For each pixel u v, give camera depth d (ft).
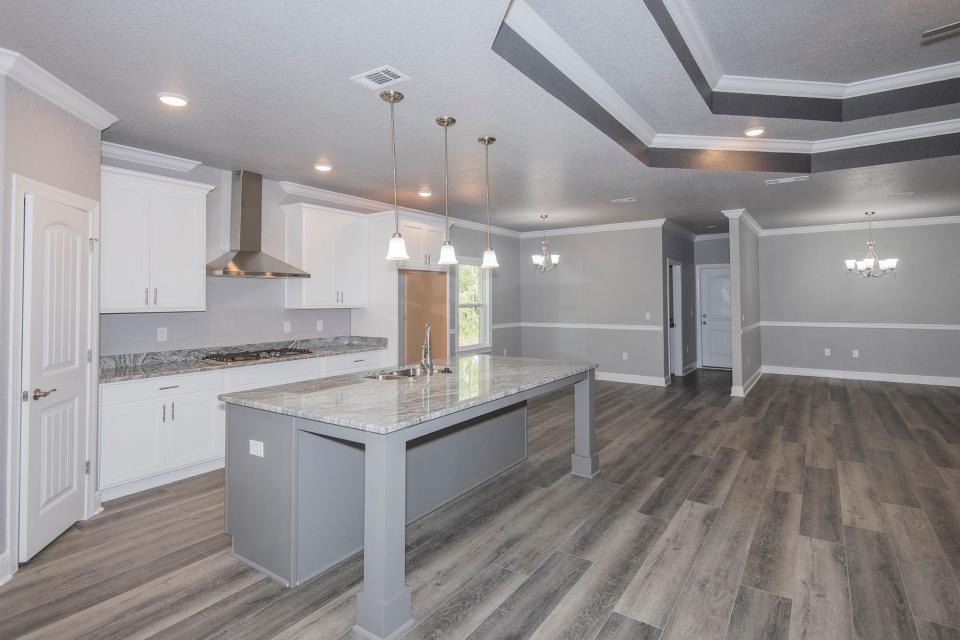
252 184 14.53
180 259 12.38
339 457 8.22
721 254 28.96
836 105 12.34
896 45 9.94
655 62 9.45
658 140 13.73
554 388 10.62
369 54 7.84
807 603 7.09
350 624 6.73
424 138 11.68
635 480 11.97
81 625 6.61
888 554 8.41
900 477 11.93
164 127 10.91
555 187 16.53
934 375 23.67
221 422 12.63
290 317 16.37
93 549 8.65
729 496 10.95
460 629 6.59
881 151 13.50
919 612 6.86
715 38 9.70
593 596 7.31
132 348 12.53
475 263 24.30
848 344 25.45
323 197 16.96
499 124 10.79
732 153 14.24
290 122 10.67
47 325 8.55
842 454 13.66
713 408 19.22
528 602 7.18
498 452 12.36
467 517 10.05
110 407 10.56
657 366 24.00
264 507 7.89
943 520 9.64
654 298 24.00
